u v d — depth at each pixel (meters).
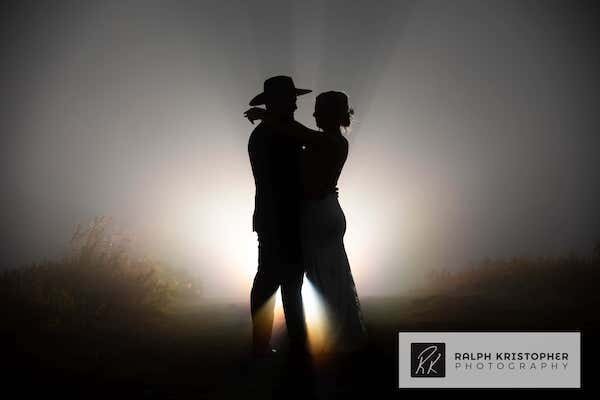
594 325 5.32
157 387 3.80
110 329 6.29
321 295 4.79
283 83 4.79
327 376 3.91
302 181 4.86
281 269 4.65
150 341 5.54
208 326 6.45
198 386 3.80
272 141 4.68
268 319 4.70
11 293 6.69
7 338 5.41
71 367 4.46
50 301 6.80
